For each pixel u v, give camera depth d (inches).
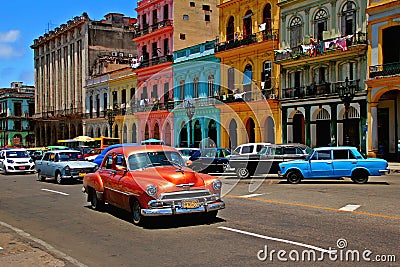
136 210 403.9
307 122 1235.2
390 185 681.0
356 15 1135.6
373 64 1095.0
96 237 365.1
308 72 1239.5
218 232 364.5
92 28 2346.2
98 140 1680.6
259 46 1348.4
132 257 300.8
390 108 1135.6
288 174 743.1
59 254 310.3
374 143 1091.9
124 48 2438.5
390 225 378.9
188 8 1790.1
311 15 1240.8
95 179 485.1
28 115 3139.8
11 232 390.0
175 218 425.1
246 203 522.0
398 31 1059.9
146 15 1934.1
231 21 1507.1
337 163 722.8
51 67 2704.2
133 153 434.9
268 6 1370.6
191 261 285.7
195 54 1562.5
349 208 469.1
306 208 476.1
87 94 2308.1
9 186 812.6
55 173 841.5
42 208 533.3
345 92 1120.2
